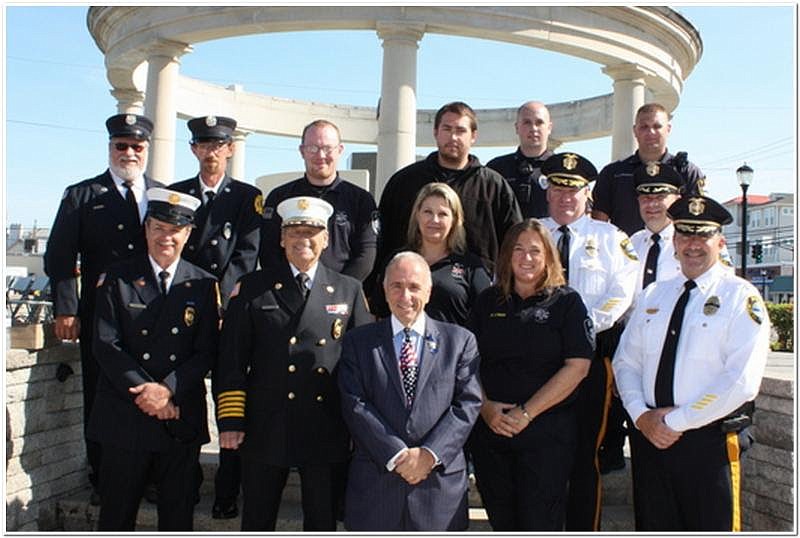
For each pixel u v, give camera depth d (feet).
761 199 135.85
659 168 15.64
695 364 11.99
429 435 11.34
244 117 53.06
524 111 19.57
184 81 47.42
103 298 13.30
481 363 12.96
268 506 12.58
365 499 11.40
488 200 15.74
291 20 31.17
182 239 13.83
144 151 16.22
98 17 37.60
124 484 13.03
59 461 16.52
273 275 13.08
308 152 15.87
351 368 11.85
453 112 15.55
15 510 15.16
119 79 40.81
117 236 15.53
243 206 16.57
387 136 30.73
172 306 13.46
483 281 14.12
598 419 14.20
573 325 12.57
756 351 11.50
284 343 12.60
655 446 12.23
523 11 31.78
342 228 15.80
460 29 31.14
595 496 13.88
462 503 11.57
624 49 35.12
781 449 14.58
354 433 11.48
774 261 127.03
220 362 12.87
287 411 12.43
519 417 12.15
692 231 12.37
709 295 12.27
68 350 16.79
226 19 32.30
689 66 41.37
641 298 13.26
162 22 34.04
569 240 14.89
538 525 12.07
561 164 15.01
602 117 49.52
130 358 13.01
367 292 16.58
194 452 13.44
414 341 11.98
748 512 15.39
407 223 16.10
